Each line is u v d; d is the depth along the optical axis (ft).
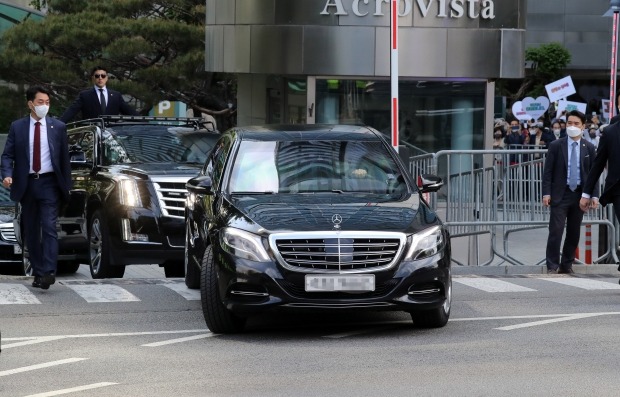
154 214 115.44
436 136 169.99
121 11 266.57
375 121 169.68
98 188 119.85
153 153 123.65
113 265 118.73
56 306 93.04
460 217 129.90
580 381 63.57
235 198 83.87
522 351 72.84
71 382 64.64
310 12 167.32
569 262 120.78
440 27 167.63
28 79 257.14
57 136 100.27
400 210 81.15
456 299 97.09
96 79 134.00
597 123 249.14
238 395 60.75
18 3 294.87
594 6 369.30
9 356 72.64
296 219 78.48
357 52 167.12
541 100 251.39
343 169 87.10
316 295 76.59
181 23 253.65
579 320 85.35
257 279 76.54
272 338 79.05
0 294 98.78
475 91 170.50
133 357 72.08
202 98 277.03
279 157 87.81
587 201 103.50
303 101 171.32
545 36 369.91
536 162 129.08
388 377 65.00
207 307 80.23
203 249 86.74
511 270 124.88
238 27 171.63
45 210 99.96
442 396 60.08
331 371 67.00
